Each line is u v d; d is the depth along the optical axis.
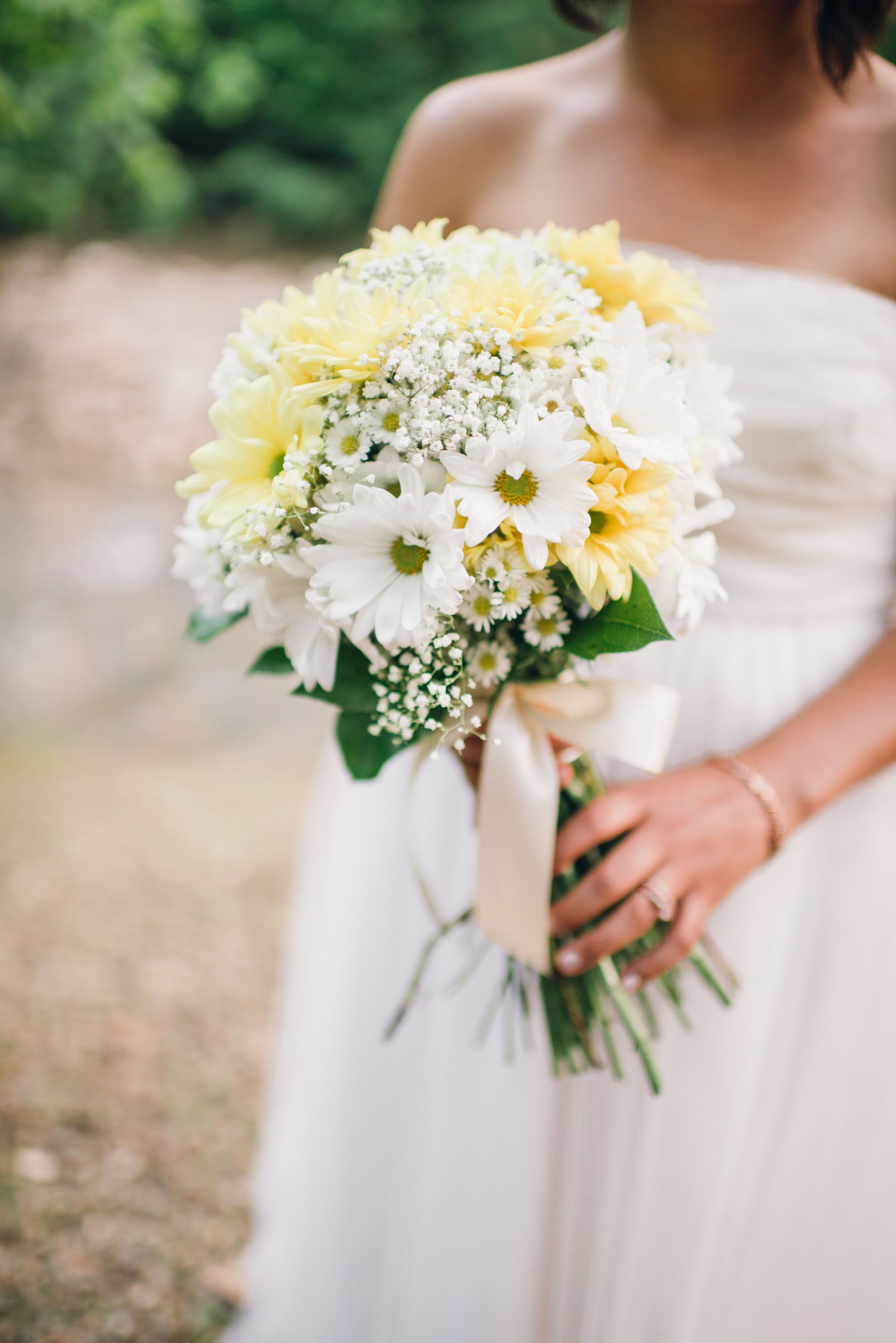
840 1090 1.20
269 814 2.98
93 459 5.26
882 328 1.09
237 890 2.60
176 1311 1.65
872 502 1.14
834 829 1.17
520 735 1.02
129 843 2.76
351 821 1.39
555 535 0.78
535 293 0.84
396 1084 1.36
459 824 1.29
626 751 1.00
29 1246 1.72
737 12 1.12
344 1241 1.41
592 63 1.29
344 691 0.94
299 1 9.19
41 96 6.80
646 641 0.87
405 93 9.42
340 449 0.82
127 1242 1.75
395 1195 1.37
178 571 0.99
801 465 1.10
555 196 1.25
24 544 4.52
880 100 1.17
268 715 3.65
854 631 1.19
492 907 1.04
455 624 0.91
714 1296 1.22
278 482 0.82
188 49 7.12
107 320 6.79
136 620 4.09
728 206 1.17
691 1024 1.18
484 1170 1.26
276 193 9.05
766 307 1.09
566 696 1.02
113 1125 1.95
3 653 3.82
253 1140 1.94
